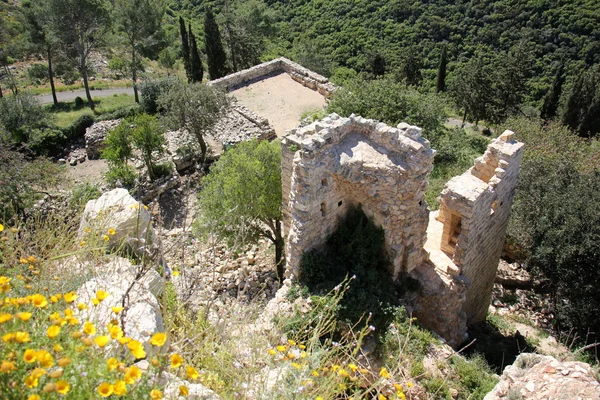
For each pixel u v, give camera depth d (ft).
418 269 57.82
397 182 49.85
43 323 18.39
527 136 109.81
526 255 82.23
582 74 158.81
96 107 167.63
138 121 106.83
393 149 50.37
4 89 187.01
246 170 68.69
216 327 26.37
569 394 33.50
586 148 112.27
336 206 53.36
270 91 132.36
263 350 26.91
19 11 224.53
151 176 108.47
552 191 75.51
